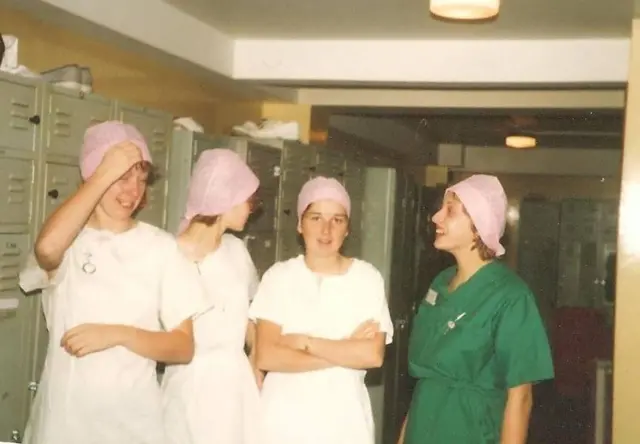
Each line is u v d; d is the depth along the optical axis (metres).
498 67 4.83
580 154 10.03
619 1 3.85
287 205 4.62
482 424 2.45
